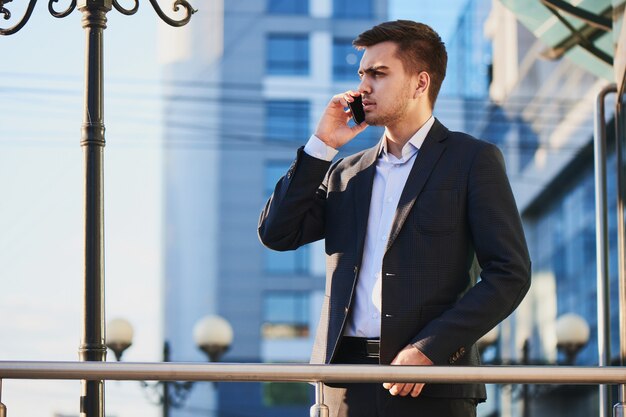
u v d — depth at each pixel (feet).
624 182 14.34
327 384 11.35
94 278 12.53
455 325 10.65
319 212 12.01
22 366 9.90
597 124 14.83
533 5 17.40
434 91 11.69
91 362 9.96
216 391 124.77
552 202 98.48
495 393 69.10
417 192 11.24
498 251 10.96
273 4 129.18
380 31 11.62
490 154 11.38
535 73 97.25
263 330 128.26
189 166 130.93
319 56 127.54
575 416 88.53
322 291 128.77
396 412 11.02
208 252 130.31
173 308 130.31
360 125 11.68
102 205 12.73
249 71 129.08
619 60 14.35
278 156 129.70
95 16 13.08
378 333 11.16
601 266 14.39
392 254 11.11
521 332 99.81
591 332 95.50
